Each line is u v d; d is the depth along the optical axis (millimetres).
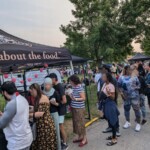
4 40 5719
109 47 21672
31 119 5160
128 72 7957
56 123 6199
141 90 8414
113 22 24078
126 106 8289
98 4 22344
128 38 24094
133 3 25156
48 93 6223
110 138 7457
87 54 21875
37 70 10039
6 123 4312
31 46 5973
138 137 7484
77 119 7066
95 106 12633
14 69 9297
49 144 5230
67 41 22734
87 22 22578
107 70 7844
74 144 7258
